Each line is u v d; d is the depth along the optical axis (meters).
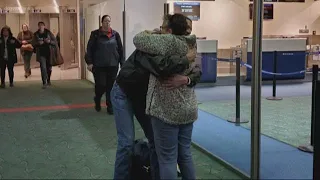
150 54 3.13
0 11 15.72
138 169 3.64
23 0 15.86
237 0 12.51
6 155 4.82
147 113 3.18
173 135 3.13
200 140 5.42
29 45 12.25
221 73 10.19
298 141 5.41
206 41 9.62
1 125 6.30
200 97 8.64
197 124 6.35
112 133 5.80
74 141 5.41
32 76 13.12
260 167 4.23
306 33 13.95
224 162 4.43
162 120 3.09
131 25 8.27
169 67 3.00
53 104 8.09
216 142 5.32
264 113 7.26
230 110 7.36
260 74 3.81
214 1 12.26
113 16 9.09
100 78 6.99
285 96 9.08
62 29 15.14
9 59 10.36
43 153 4.90
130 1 8.18
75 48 15.40
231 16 12.48
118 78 3.53
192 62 3.21
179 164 3.35
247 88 9.88
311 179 4.00
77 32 13.71
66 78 12.63
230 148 5.04
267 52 10.83
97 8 10.48
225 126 6.22
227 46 12.46
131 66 3.44
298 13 13.77
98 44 6.82
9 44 10.31
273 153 4.88
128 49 8.32
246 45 10.00
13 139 5.52
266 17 13.39
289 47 10.99
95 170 4.30
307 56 11.95
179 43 3.08
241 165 4.38
